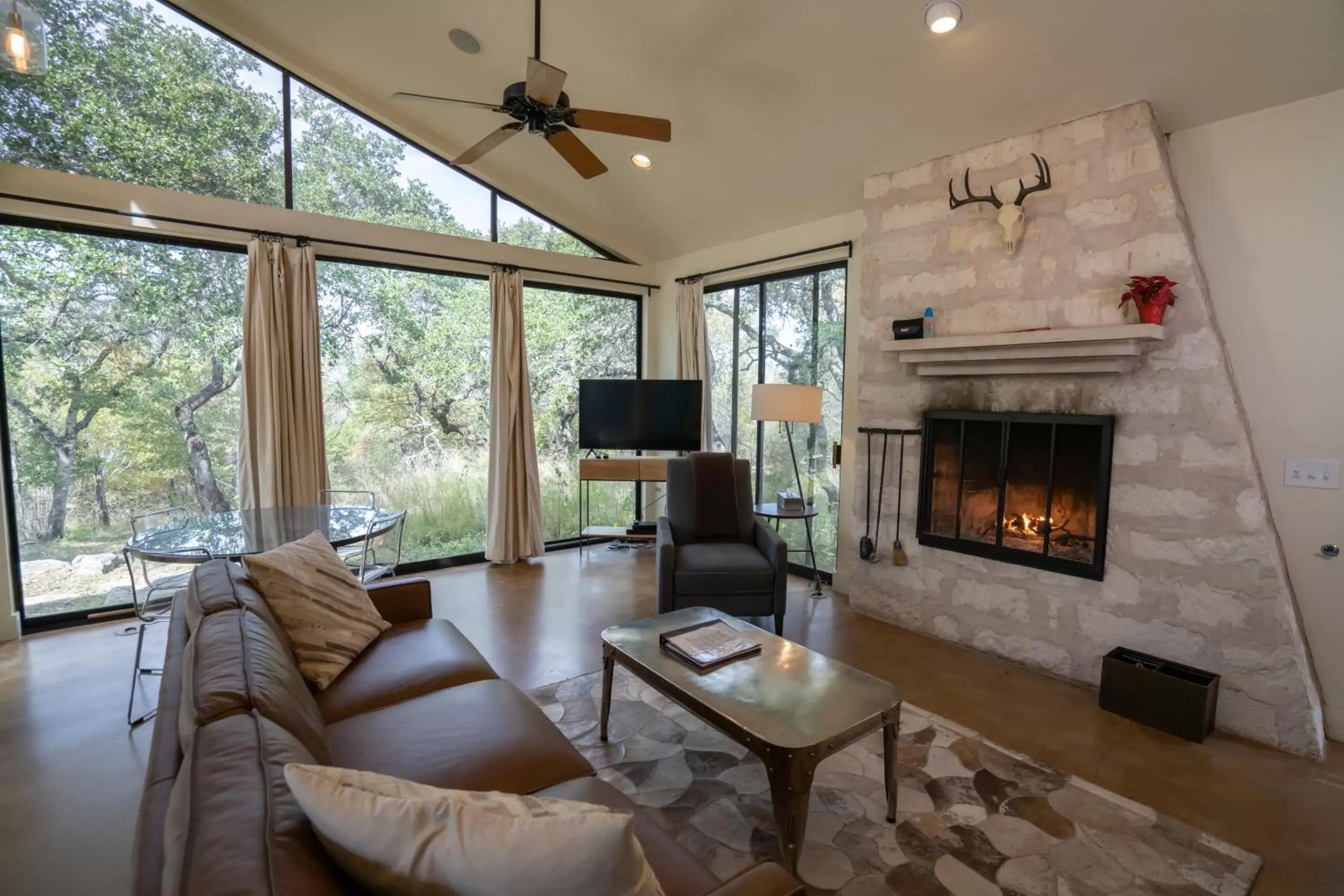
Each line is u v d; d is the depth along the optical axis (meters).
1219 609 2.61
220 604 1.72
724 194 4.43
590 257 5.46
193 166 3.75
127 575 3.73
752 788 2.19
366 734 1.64
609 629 2.51
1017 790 2.19
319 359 4.06
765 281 4.87
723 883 1.04
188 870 0.72
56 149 3.39
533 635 3.52
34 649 3.26
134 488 3.72
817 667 2.15
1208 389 2.61
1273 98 2.53
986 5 2.54
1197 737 2.51
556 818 0.82
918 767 2.32
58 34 3.36
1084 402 2.96
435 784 1.44
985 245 3.26
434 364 4.79
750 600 3.43
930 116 3.19
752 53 3.12
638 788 2.19
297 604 2.03
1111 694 2.74
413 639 2.29
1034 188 2.98
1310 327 2.53
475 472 5.05
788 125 3.55
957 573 3.46
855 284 4.15
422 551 4.82
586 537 5.14
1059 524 3.10
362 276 4.42
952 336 3.31
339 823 0.84
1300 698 2.43
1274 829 2.01
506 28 3.38
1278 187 2.57
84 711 2.68
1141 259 2.75
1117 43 2.54
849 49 2.93
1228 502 2.58
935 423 3.54
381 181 4.40
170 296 3.75
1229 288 2.70
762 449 4.98
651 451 5.23
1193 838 1.96
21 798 2.12
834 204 4.14
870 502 3.88
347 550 4.42
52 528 3.53
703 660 2.15
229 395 3.96
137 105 3.58
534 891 0.79
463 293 4.88
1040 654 3.15
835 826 2.00
